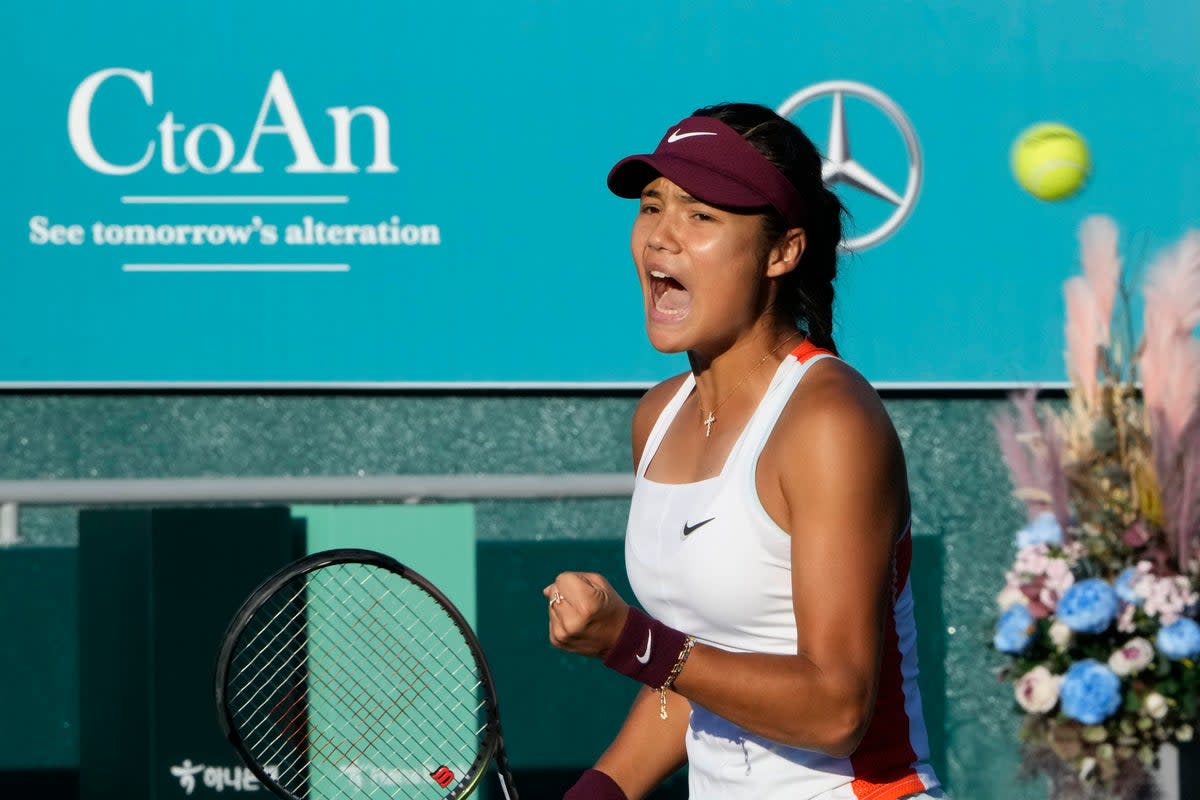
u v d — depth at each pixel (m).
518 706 13.45
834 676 5.53
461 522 11.81
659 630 5.49
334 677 10.05
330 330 12.77
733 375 6.52
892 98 12.72
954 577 13.45
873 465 5.74
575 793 7.25
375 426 13.28
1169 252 12.66
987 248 12.77
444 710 11.18
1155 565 11.77
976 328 12.81
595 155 12.71
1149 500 11.88
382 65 12.62
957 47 12.69
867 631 5.64
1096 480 11.96
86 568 11.74
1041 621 11.90
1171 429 11.73
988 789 13.49
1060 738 11.81
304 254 12.72
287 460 13.26
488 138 12.67
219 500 12.01
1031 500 12.59
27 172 12.61
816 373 6.11
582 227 12.73
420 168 12.68
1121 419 12.04
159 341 12.74
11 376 12.73
